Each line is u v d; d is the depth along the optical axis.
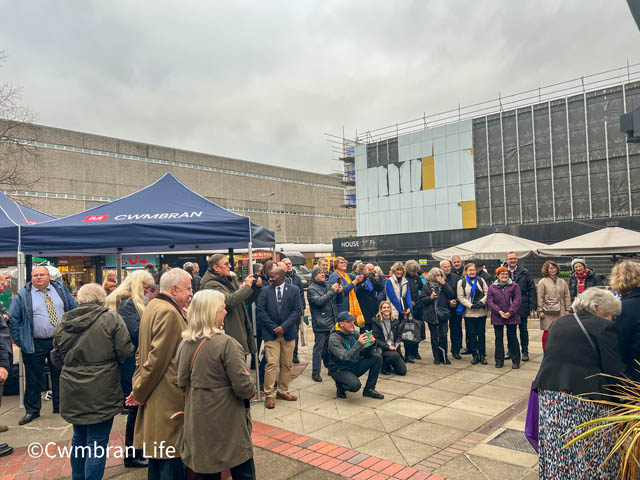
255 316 6.24
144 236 6.24
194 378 2.91
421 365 7.84
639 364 2.94
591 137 37.12
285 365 6.10
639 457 2.54
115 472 4.04
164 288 3.45
